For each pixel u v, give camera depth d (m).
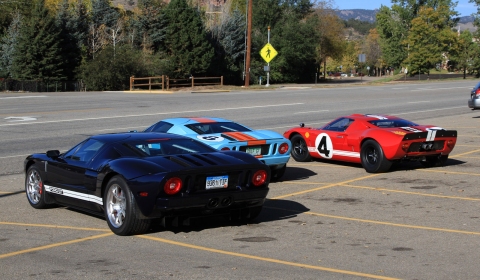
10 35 61.25
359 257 6.07
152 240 6.93
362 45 141.00
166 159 7.14
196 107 29.36
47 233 7.37
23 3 69.38
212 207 7.01
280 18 81.44
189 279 5.36
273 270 5.63
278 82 77.88
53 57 55.88
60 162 8.27
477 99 21.20
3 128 20.67
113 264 5.91
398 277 5.36
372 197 9.55
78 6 64.06
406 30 98.44
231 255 6.22
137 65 55.97
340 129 12.88
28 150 15.73
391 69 137.25
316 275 5.45
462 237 6.88
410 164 13.11
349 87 51.25
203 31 65.62
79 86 56.22
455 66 88.56
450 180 10.95
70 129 20.39
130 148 7.63
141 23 66.06
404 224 7.61
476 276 5.36
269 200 9.48
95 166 7.61
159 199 6.70
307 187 10.63
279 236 7.08
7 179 11.80
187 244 6.73
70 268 5.80
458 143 16.41
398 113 26.25
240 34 71.44
